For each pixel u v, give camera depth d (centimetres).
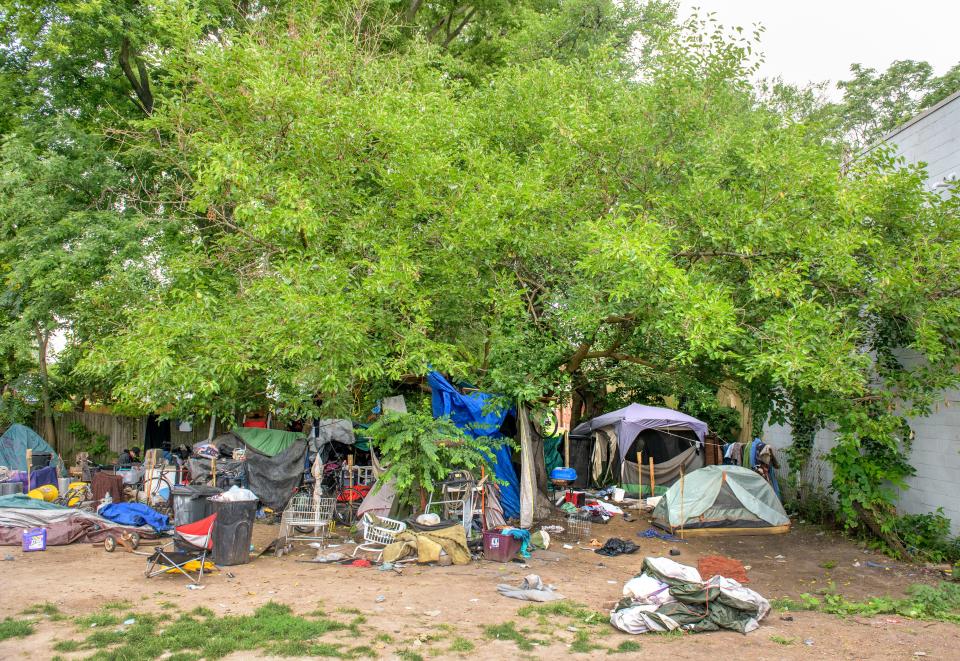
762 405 1372
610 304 988
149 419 1894
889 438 1043
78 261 1344
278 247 1177
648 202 1148
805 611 794
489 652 620
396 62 1412
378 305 1043
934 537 1098
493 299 1052
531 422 1401
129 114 1744
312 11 1376
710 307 823
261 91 1073
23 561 944
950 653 636
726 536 1301
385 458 1126
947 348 996
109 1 1468
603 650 632
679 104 1173
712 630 698
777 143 1062
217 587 824
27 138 1508
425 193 1091
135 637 627
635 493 1691
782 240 957
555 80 1345
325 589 827
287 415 1397
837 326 970
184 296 1091
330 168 1147
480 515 1194
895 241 1042
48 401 1855
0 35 1595
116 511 1126
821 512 1416
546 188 1134
